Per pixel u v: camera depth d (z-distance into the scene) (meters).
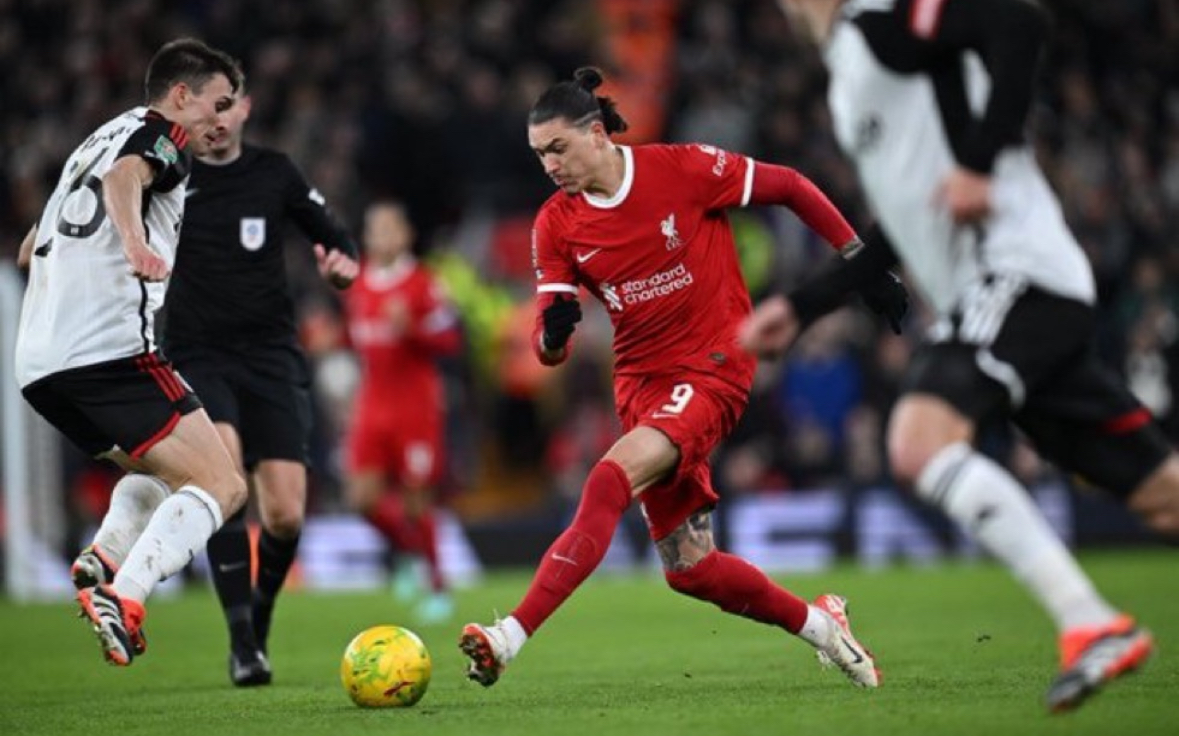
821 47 19.19
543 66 70.44
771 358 18.95
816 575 53.41
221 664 31.22
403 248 43.91
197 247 27.34
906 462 18.06
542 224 23.00
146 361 22.48
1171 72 72.88
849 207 63.59
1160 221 65.88
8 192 62.78
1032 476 58.53
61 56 67.31
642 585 51.81
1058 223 18.62
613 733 18.62
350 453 44.09
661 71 72.62
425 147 65.56
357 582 56.19
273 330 27.89
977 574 52.41
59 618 42.44
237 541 27.12
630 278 22.50
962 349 18.27
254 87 66.56
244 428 27.66
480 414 65.50
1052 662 26.50
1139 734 17.50
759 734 18.17
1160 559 55.75
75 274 22.25
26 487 51.44
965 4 17.86
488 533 57.69
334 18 70.06
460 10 73.88
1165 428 57.38
